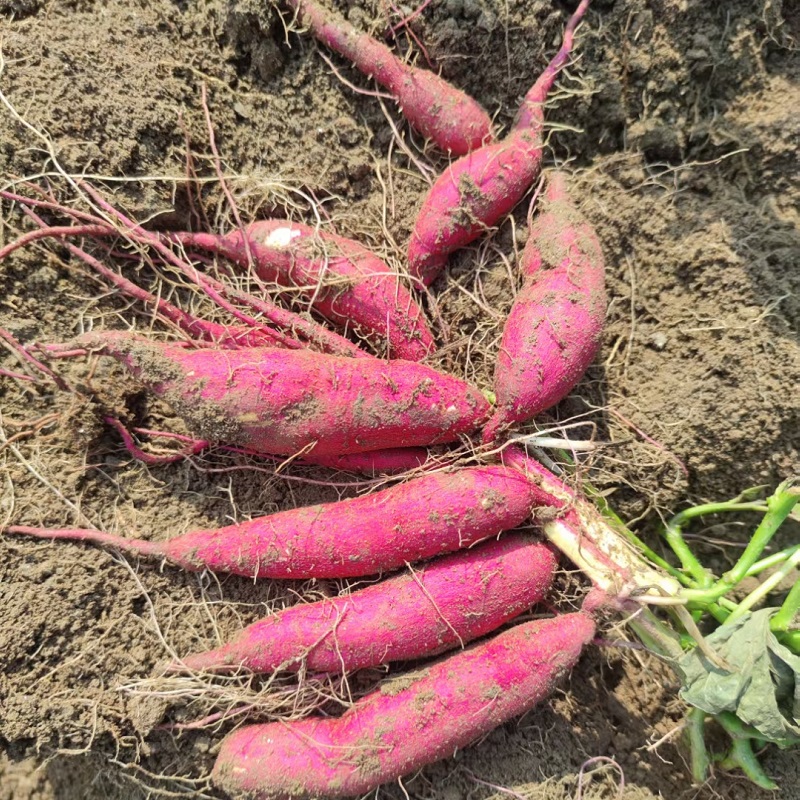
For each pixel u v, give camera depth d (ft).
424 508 0.87
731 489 1.02
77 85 0.92
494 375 0.94
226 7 0.98
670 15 0.96
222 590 0.96
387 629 0.87
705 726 1.03
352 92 1.03
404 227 1.04
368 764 0.85
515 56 1.01
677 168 1.00
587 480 0.98
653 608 0.98
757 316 0.95
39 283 0.94
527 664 0.87
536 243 0.93
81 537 0.92
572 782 0.97
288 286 0.97
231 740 0.89
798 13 0.96
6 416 0.94
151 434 0.97
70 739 0.90
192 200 0.99
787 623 0.92
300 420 0.86
